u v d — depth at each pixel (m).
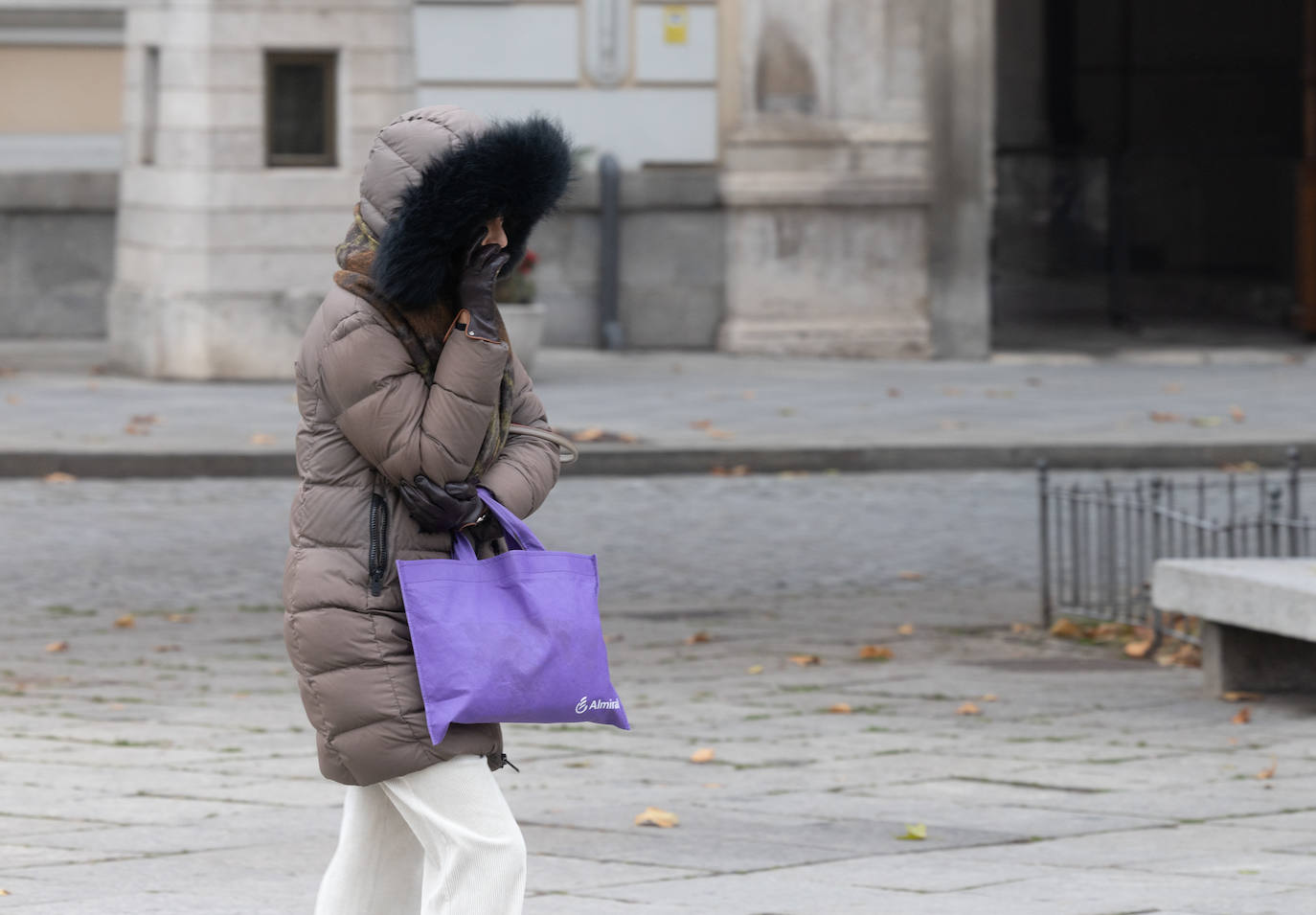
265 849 19.36
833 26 74.25
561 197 12.71
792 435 54.34
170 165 62.47
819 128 74.44
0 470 49.31
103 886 17.86
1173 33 104.19
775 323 74.81
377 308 12.43
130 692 27.89
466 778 12.52
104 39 74.31
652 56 74.12
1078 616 33.78
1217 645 27.67
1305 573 26.94
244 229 62.34
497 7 73.06
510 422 13.10
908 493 49.31
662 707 27.14
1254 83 101.94
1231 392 65.50
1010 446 52.94
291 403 58.38
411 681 12.45
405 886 13.52
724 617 34.62
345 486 12.61
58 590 36.34
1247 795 21.81
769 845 19.58
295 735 25.09
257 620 33.81
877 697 27.89
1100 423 57.56
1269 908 17.00
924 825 20.23
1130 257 97.94
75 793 21.80
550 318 74.94
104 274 75.00
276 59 62.19
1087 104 103.88
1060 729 25.66
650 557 40.75
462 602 12.39
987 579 38.72
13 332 74.56
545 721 12.52
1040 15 102.69
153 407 57.09
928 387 66.00
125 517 44.50
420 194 12.17
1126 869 18.55
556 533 43.34
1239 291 92.50
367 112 62.78
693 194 74.62
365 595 12.48
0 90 73.88
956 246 75.19
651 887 17.89
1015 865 18.70
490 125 12.58
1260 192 97.94
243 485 49.22
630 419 56.81
